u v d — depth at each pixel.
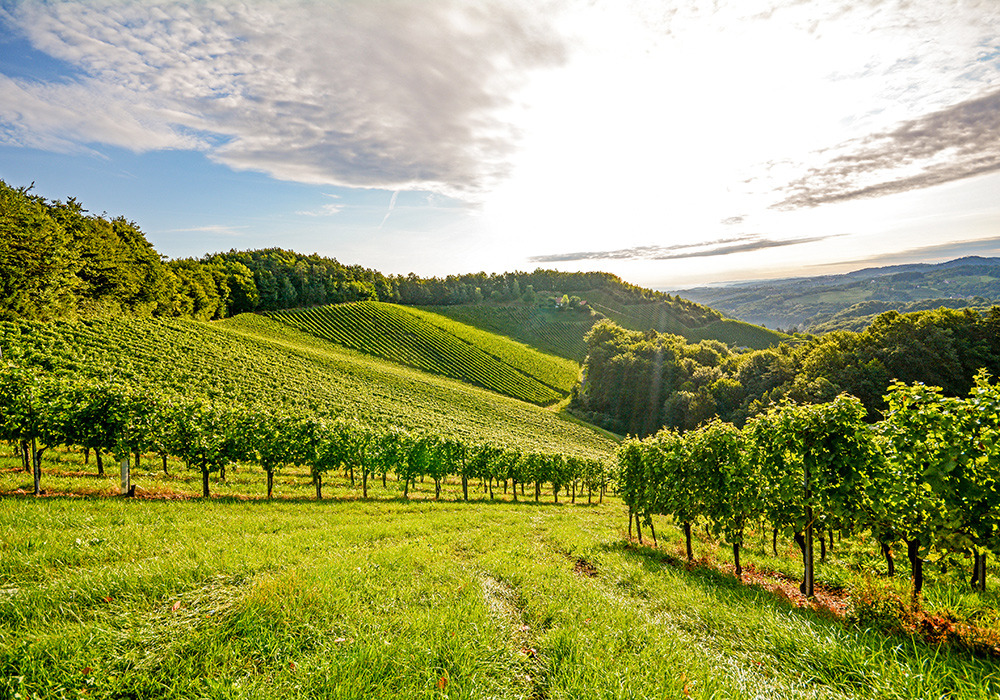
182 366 41.38
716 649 5.37
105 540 7.62
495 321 155.75
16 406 13.74
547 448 53.78
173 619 4.57
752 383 72.81
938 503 6.61
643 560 11.44
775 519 9.36
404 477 24.69
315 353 67.06
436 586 7.02
